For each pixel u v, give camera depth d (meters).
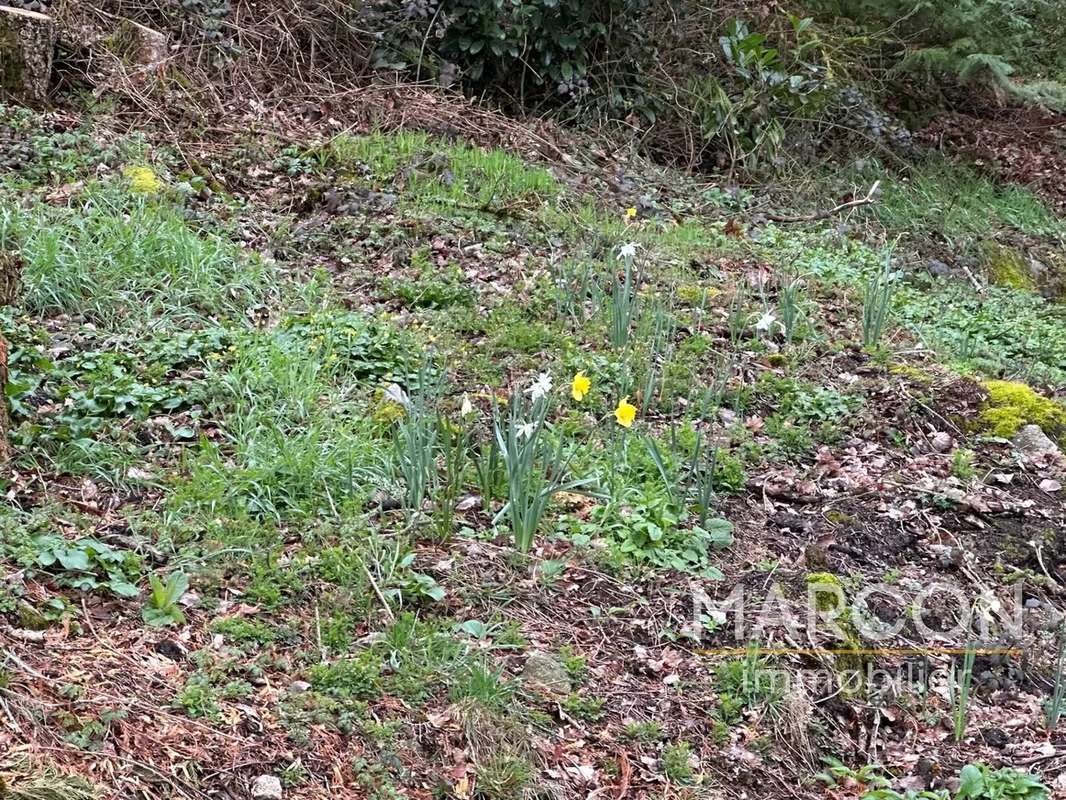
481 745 3.57
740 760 3.84
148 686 3.44
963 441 6.02
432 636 3.90
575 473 5.00
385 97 9.83
